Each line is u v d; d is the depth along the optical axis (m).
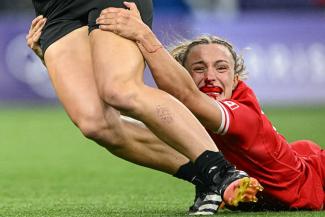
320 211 15.34
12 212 16.34
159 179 23.45
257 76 51.75
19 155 31.73
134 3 14.88
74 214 15.63
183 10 55.53
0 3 58.09
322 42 52.47
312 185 15.52
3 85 53.56
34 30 15.91
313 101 52.00
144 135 14.49
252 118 14.56
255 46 52.19
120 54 13.89
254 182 13.14
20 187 21.98
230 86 15.21
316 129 37.44
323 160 16.09
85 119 14.18
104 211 16.11
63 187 21.86
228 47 15.38
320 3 56.94
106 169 26.67
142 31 14.16
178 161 14.60
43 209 16.78
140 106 13.47
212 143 13.87
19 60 53.38
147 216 14.87
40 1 15.74
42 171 26.27
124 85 13.55
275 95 51.84
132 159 14.65
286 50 52.19
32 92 53.72
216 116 14.25
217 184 13.56
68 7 15.23
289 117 44.00
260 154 14.74
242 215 14.44
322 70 52.22
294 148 16.33
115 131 14.25
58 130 41.66
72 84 14.48
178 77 14.12
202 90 15.18
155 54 14.09
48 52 15.16
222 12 56.66
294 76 51.97
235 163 15.00
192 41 15.47
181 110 13.77
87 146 35.03
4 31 53.31
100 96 13.93
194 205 14.66
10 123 45.19
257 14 53.19
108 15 14.36
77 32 15.11
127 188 21.34
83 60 14.77
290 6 57.09
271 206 15.45
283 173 15.02
